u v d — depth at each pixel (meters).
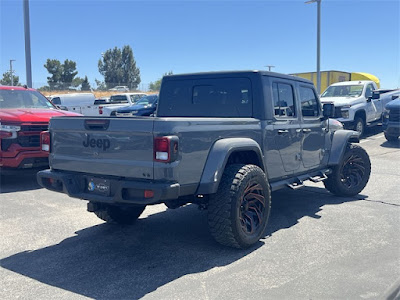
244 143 4.80
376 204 6.88
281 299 3.64
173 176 4.11
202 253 4.77
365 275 4.10
